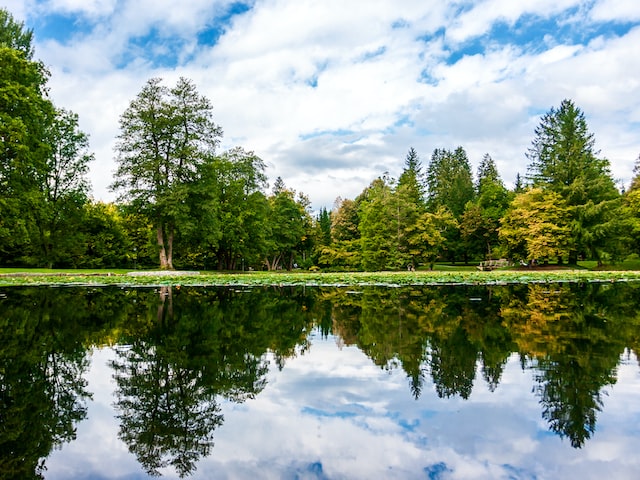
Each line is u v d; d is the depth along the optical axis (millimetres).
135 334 8453
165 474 3107
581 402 4262
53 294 16672
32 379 5500
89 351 6977
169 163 32844
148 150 33469
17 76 24453
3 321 10039
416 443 3467
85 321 10062
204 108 34719
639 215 42656
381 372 5527
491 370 5457
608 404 4191
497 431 3641
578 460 3105
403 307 12180
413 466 3084
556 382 4902
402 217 42219
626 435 3510
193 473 3105
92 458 3416
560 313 10508
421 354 6434
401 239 42344
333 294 16812
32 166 25547
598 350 6438
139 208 32969
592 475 2891
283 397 4676
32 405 4605
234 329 8961
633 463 3053
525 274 24766
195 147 34125
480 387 4801
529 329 8320
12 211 23766
